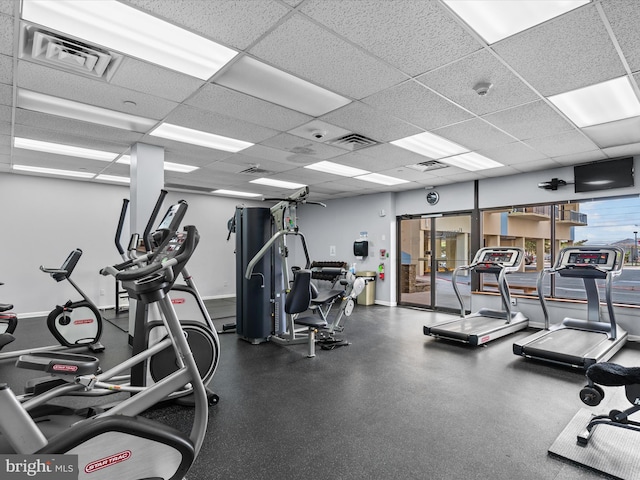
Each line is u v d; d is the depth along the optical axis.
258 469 2.05
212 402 2.93
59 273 4.48
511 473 2.02
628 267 5.14
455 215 7.09
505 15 2.05
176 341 1.75
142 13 2.07
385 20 2.11
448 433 2.47
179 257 1.69
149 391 1.66
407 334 5.41
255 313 4.88
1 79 2.84
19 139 4.45
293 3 1.96
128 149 4.89
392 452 2.23
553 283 6.17
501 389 3.26
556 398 3.06
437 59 2.54
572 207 5.87
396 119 3.71
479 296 6.44
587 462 2.08
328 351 4.52
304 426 2.57
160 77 2.83
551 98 3.17
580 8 1.98
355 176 6.55
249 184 7.60
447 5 1.97
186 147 4.78
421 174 6.30
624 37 2.24
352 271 5.20
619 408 2.84
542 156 5.04
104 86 2.98
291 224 4.66
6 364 3.94
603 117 3.59
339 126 3.93
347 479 1.96
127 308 7.36
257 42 2.35
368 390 3.24
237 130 4.09
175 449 1.61
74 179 7.04
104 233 7.43
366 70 2.71
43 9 2.03
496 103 3.29
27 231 6.66
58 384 1.98
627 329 4.92
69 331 4.54
